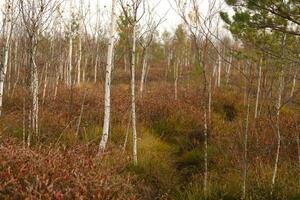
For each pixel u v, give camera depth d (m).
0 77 8.70
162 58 28.42
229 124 10.30
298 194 5.52
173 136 9.99
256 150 7.14
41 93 13.07
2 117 8.67
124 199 4.29
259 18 5.55
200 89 14.50
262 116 10.46
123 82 23.75
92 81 20.61
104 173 4.72
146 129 9.75
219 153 8.08
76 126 8.69
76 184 4.02
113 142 8.05
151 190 6.21
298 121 9.70
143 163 7.03
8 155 4.31
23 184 3.89
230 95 14.28
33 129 7.18
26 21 5.87
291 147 7.79
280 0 5.11
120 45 12.60
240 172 6.33
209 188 5.77
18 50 15.48
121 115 10.23
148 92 15.74
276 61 6.27
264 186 5.73
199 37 6.20
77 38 17.12
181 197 5.78
